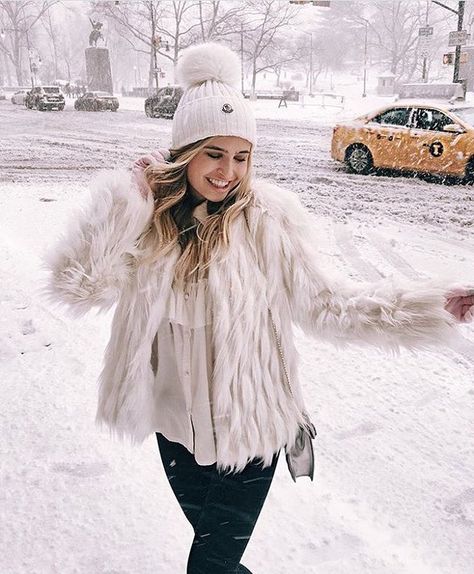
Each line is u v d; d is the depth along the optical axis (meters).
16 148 15.09
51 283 1.43
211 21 53.56
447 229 7.53
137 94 57.38
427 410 3.21
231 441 1.46
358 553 2.12
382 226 7.61
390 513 2.38
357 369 3.69
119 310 1.53
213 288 1.44
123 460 2.64
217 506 1.55
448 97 28.12
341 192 9.62
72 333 3.99
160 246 1.45
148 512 2.33
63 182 10.41
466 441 2.92
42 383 3.31
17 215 7.42
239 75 1.52
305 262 1.51
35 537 2.19
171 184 1.49
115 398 1.55
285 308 1.53
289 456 1.66
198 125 1.42
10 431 2.84
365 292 1.48
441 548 2.21
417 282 1.47
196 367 1.49
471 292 1.42
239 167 1.47
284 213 1.52
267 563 2.07
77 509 2.34
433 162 10.32
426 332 1.43
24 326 4.07
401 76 84.12
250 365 1.46
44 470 2.56
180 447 1.62
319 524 2.27
